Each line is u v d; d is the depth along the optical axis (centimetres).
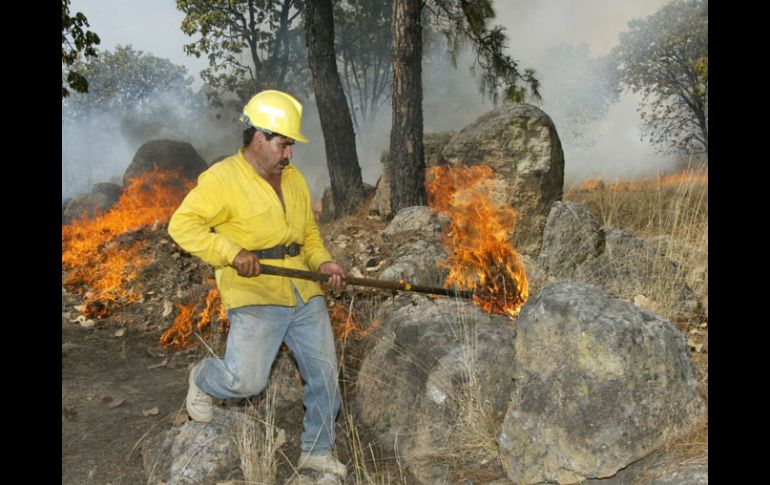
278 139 319
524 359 307
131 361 526
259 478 331
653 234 683
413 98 803
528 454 294
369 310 530
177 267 710
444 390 361
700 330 434
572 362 288
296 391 422
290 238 334
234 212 322
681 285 489
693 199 745
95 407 432
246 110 324
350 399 427
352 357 475
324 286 546
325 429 342
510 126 652
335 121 973
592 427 279
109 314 638
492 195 659
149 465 349
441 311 420
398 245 630
